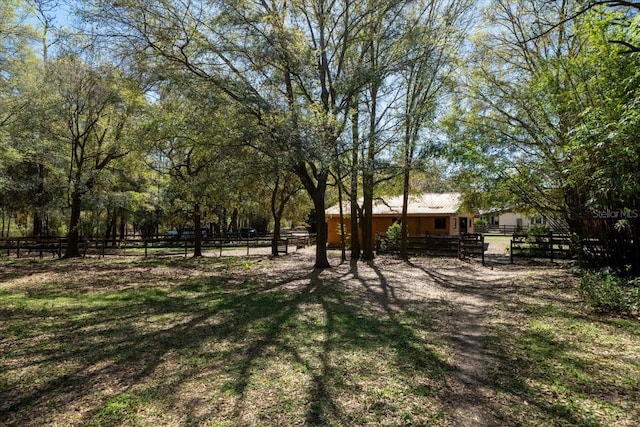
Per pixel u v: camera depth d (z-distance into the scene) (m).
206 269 14.09
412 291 9.45
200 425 3.12
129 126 16.94
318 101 11.62
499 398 3.63
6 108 14.69
